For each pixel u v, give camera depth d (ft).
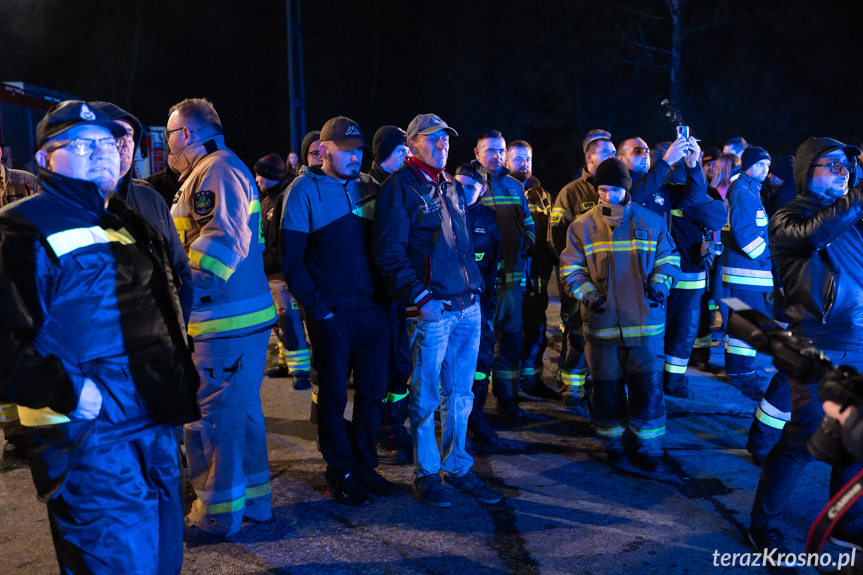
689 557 11.24
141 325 7.98
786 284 11.75
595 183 14.40
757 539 11.37
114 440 7.80
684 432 16.62
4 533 11.94
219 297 11.16
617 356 14.47
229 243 10.80
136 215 8.28
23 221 7.22
